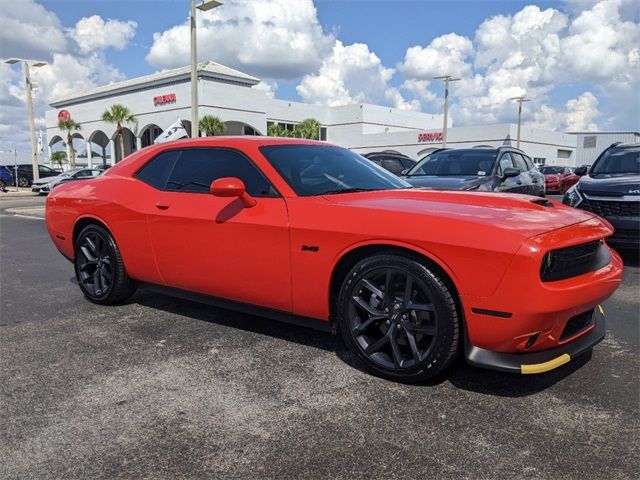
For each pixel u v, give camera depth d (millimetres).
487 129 49062
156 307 4621
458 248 2619
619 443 2326
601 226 2994
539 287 2492
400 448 2299
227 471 2148
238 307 3682
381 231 2848
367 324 3023
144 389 2918
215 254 3594
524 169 9141
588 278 2738
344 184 3604
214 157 3842
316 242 3092
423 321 2830
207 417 2594
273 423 2527
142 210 4055
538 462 2188
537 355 2711
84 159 59938
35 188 27391
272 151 3697
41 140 52469
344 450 2289
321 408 2672
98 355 3449
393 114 62531
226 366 3232
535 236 2549
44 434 2445
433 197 3246
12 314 4477
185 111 35500
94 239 4598
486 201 3121
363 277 2980
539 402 2717
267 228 3289
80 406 2723
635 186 6273
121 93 40344
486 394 2812
